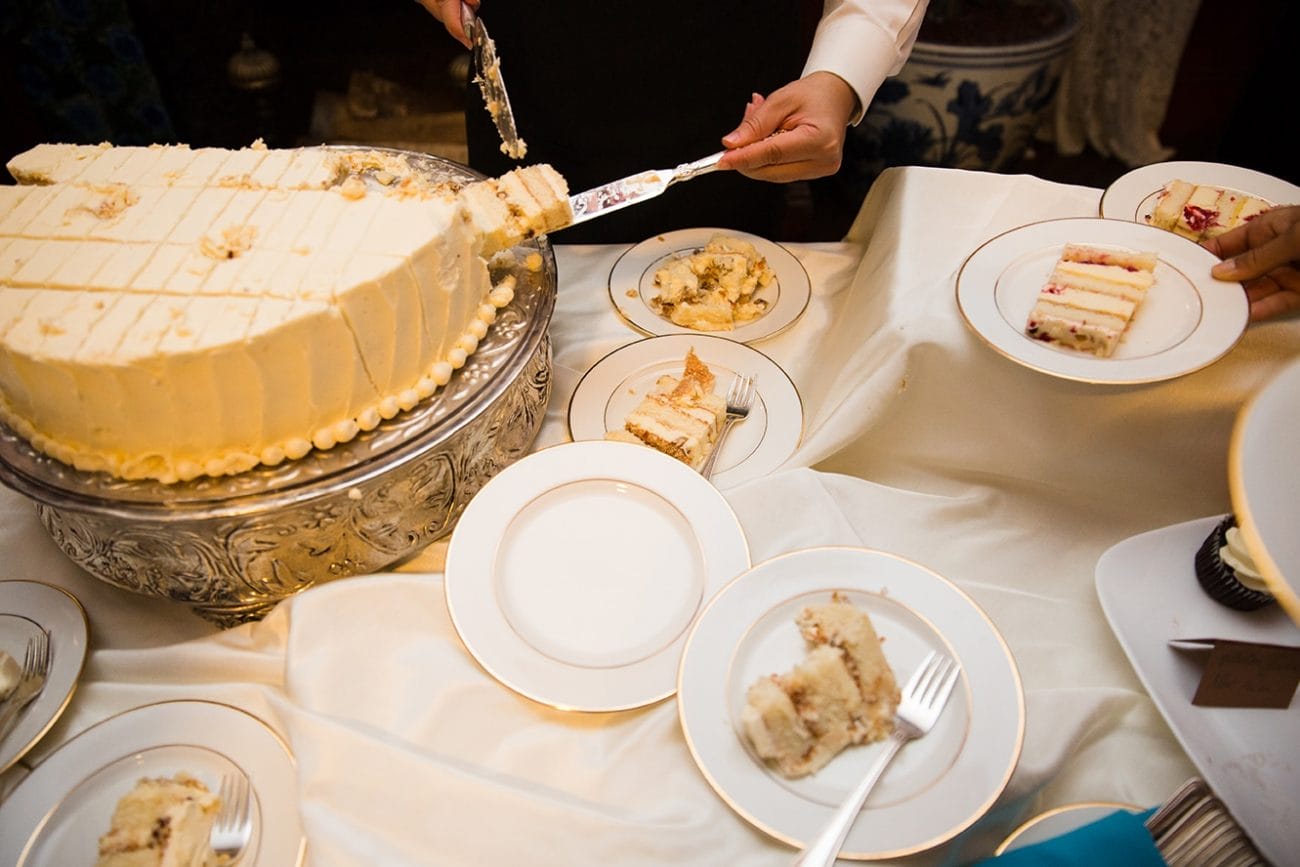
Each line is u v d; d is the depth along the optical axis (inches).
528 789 33.6
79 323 37.4
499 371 43.4
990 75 103.8
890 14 58.0
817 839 30.7
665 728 35.5
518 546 40.8
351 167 51.3
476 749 35.8
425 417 41.3
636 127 70.6
